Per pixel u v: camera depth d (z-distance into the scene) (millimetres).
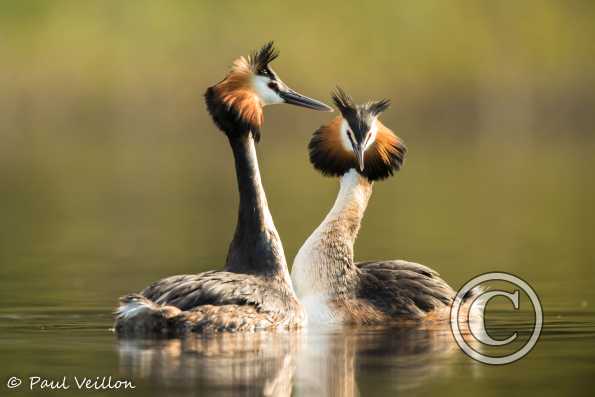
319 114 46344
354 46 51062
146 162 36000
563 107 52906
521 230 21266
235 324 11125
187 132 47750
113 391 8852
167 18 50062
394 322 12242
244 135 12203
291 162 35875
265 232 11938
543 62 53781
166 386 8984
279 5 51219
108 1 50500
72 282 15344
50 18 49906
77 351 10367
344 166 13102
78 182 30391
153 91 48188
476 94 52125
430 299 12492
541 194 27672
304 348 10609
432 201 26500
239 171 12148
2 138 44969
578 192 27953
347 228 12812
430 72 51938
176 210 24672
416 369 9672
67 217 23766
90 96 48031
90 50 49062
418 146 42219
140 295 11070
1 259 17875
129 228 21953
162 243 19812
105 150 40469
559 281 15141
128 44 49375
